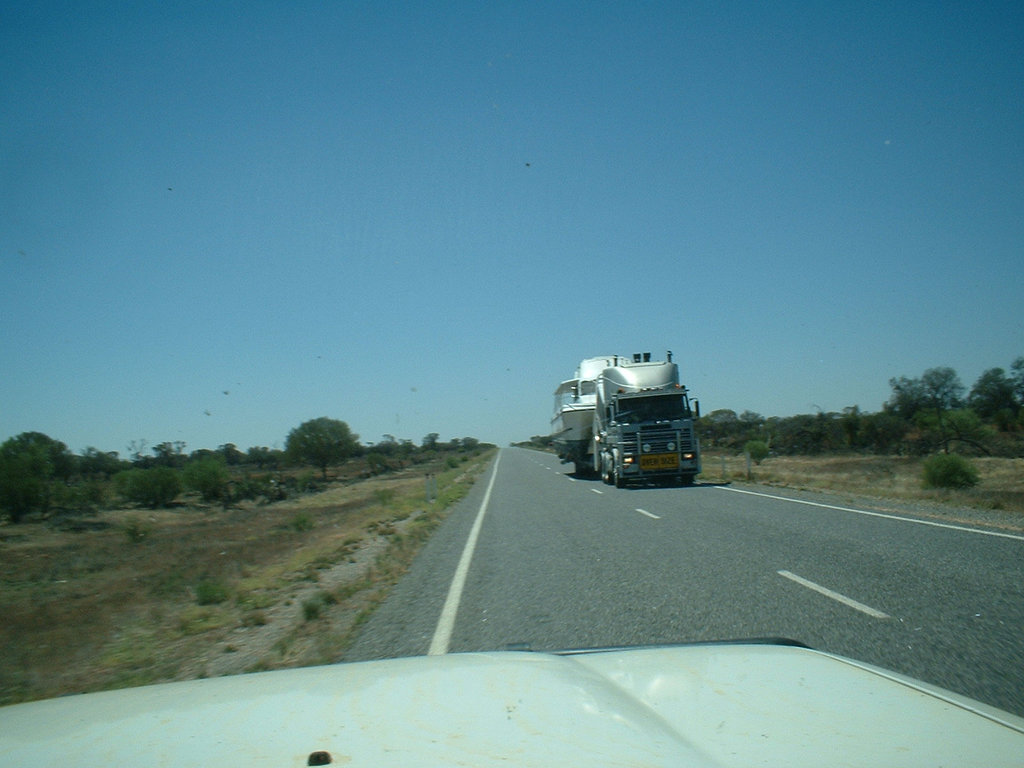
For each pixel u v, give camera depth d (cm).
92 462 6969
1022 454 4450
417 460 12100
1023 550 1148
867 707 256
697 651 349
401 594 1079
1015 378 6531
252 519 3403
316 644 809
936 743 223
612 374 3166
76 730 232
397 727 226
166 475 4294
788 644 376
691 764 202
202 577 1445
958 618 757
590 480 3719
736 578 1029
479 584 1115
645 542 1437
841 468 4044
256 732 224
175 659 816
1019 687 545
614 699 256
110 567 1920
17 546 2556
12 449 3644
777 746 221
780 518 1695
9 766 204
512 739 216
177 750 211
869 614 789
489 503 2686
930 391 6588
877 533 1394
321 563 1476
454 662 314
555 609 902
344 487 5784
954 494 2097
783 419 7531
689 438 2872
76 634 999
